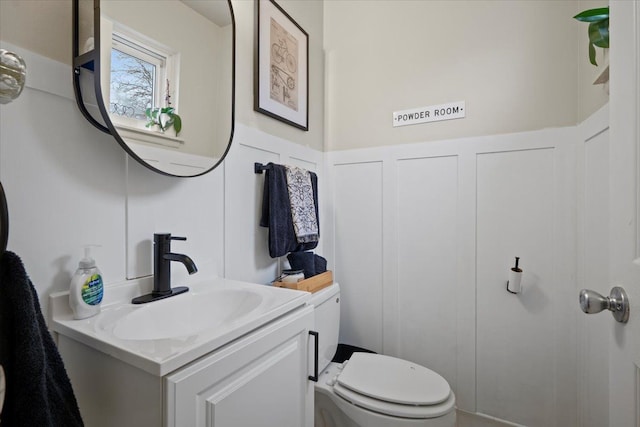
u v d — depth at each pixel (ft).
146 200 2.91
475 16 5.02
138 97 2.76
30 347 1.61
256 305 2.75
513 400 4.73
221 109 3.63
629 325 1.86
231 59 3.75
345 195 5.99
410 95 5.48
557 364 4.47
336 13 6.18
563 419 4.42
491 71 4.89
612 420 2.06
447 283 5.15
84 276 2.28
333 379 4.09
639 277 1.76
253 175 4.23
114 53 2.57
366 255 5.79
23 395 1.56
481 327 4.93
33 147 2.19
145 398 1.70
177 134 3.12
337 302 4.94
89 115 2.46
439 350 5.21
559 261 4.45
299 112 5.30
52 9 2.29
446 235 5.17
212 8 3.53
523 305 4.67
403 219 5.49
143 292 2.83
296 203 4.63
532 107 4.63
